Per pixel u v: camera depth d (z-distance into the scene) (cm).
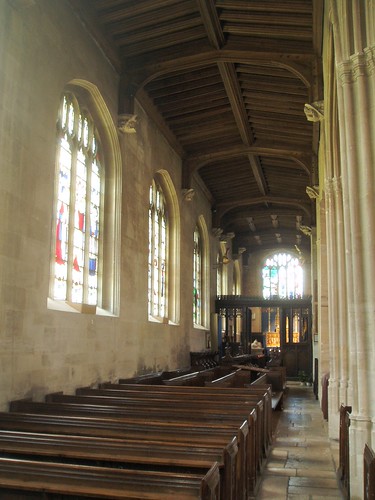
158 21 1559
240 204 3278
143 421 788
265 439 1152
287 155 2461
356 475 793
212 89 2008
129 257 1728
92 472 480
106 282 1606
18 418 829
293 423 1641
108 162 1658
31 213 1125
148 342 1895
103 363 1477
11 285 1039
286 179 2927
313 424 1619
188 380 1691
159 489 462
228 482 588
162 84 1906
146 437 704
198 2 1455
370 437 795
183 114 2183
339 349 1394
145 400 1061
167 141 2288
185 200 2512
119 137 1677
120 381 1574
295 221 3753
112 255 1617
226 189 3138
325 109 1491
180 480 460
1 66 1036
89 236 1519
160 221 2281
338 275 1406
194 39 1675
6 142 1041
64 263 1371
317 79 1634
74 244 1426
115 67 1672
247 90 2011
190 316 2580
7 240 1031
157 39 1662
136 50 1691
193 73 1880
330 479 966
